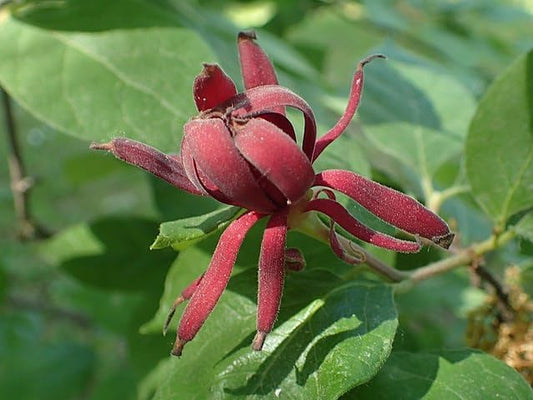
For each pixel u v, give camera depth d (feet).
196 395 0.47
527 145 0.59
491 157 0.59
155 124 0.60
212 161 0.39
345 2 1.06
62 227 1.57
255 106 0.40
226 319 0.50
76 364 1.14
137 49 0.63
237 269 0.57
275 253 0.41
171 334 0.56
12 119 0.85
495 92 0.59
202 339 0.49
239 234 0.42
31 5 0.65
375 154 0.76
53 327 1.33
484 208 0.59
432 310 1.00
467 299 0.88
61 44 0.62
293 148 0.39
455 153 0.73
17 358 1.12
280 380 0.46
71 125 0.59
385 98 0.77
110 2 0.65
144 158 0.42
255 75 0.46
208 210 0.69
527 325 0.59
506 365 0.49
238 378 0.47
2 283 1.04
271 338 0.48
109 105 0.60
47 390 1.11
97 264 0.79
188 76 0.62
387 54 0.86
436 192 0.72
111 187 1.73
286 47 0.90
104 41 0.63
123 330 1.03
